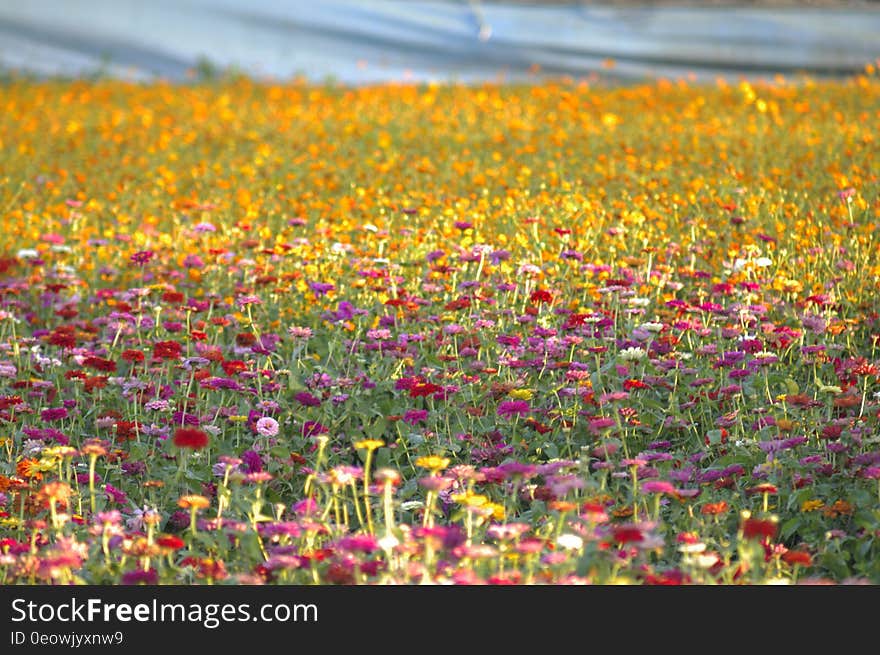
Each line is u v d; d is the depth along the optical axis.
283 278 11.20
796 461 7.61
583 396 8.63
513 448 8.33
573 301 10.71
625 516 7.19
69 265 13.04
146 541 6.45
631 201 13.55
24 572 6.40
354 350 9.75
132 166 18.11
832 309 10.00
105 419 8.52
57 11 45.16
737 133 17.95
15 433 8.71
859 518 6.93
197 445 6.71
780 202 12.65
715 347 9.23
